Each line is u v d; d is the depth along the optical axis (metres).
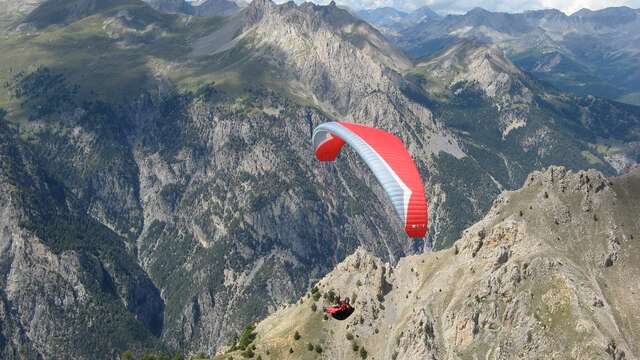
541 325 194.00
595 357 179.00
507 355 194.00
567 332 188.38
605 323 191.12
